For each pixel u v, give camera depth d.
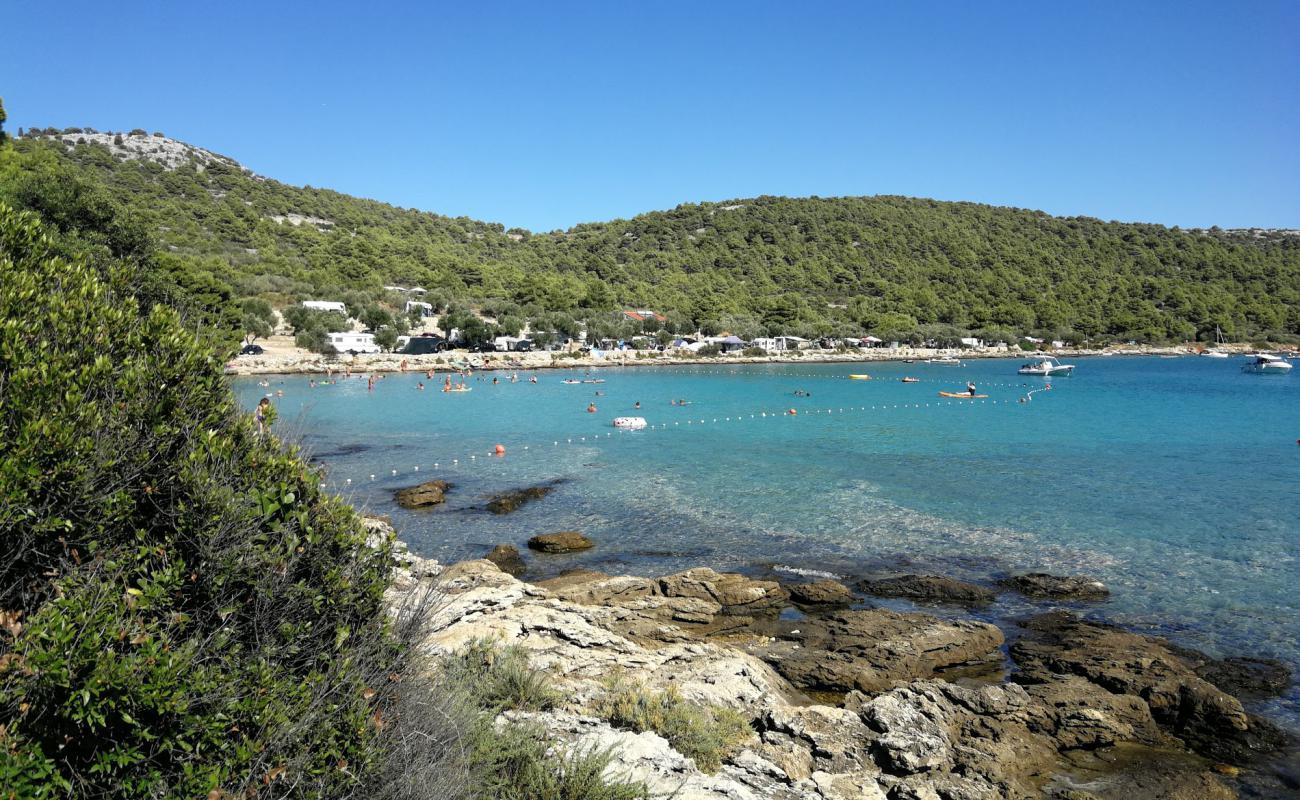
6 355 4.68
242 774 4.67
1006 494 29.78
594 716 10.22
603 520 26.58
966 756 10.95
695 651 14.07
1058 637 16.36
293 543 5.41
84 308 5.30
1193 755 11.94
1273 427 49.31
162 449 5.06
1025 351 155.00
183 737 4.43
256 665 4.91
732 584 18.86
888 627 16.34
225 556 5.00
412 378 87.19
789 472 34.53
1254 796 10.95
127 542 4.80
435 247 188.88
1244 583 19.52
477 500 29.75
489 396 70.50
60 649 3.96
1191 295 187.88
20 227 5.96
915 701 12.14
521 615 14.59
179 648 4.57
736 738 10.80
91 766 4.06
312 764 5.07
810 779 9.92
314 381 80.69
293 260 143.25
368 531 6.17
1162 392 77.69
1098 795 10.59
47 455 4.41
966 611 18.09
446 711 6.82
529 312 138.00
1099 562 21.41
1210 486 31.06
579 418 54.81
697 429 49.44
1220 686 14.15
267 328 101.50
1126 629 16.81
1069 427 49.69
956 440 44.00
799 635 16.41
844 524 25.59
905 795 9.80
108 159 190.38
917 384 87.88
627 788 7.49
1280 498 28.80
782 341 143.50
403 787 5.59
